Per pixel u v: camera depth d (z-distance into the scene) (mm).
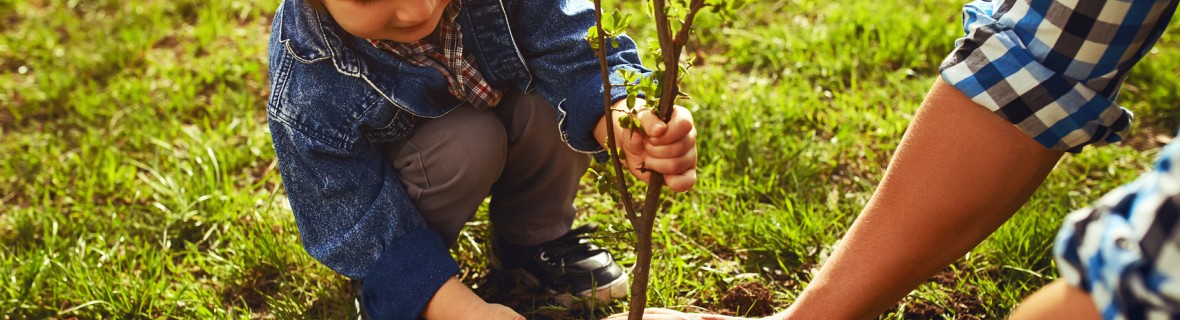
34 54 3385
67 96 3113
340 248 1797
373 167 1784
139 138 2807
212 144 2734
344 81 1710
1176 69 2930
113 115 2971
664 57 1324
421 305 1753
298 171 1776
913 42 3066
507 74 1799
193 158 2645
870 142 2676
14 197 2648
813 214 2291
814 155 2543
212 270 2260
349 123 1726
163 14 3643
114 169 2641
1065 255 977
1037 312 1018
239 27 3527
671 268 2135
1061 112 1341
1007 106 1358
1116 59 1312
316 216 1820
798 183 2447
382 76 1709
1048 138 1369
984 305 2020
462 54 1761
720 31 3273
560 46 1744
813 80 3027
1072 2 1283
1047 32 1318
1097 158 2523
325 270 2184
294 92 1726
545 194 2004
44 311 2154
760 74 3061
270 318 2113
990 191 1443
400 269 1764
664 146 1439
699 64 3152
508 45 1768
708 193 2424
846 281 1575
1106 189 2422
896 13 3238
